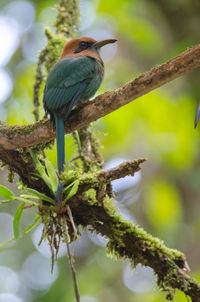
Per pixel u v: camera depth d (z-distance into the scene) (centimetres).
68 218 619
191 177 1337
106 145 1262
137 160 589
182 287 596
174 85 1334
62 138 622
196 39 1293
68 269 1345
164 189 1354
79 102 764
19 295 1448
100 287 1360
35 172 630
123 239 623
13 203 1494
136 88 541
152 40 1434
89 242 1416
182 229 1339
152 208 1372
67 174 616
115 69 1534
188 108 1259
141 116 1230
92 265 1383
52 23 905
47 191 628
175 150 1284
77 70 735
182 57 502
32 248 1484
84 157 748
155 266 612
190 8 1295
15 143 622
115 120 1221
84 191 605
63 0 906
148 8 1363
